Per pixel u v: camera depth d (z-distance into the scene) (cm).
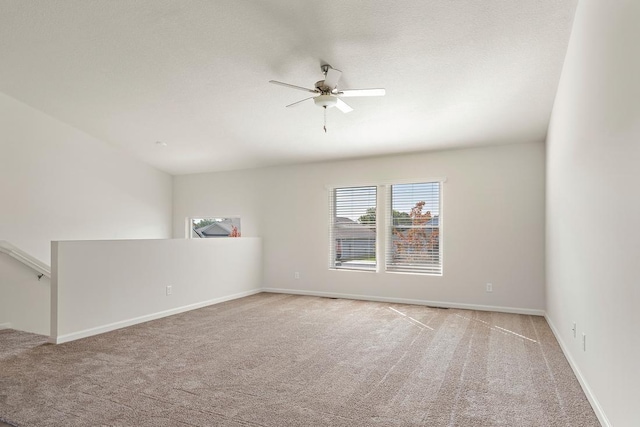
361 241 629
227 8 313
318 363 330
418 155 584
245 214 723
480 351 361
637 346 170
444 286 561
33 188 555
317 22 319
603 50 217
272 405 252
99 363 331
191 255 550
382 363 330
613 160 203
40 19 346
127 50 383
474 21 305
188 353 356
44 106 538
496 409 246
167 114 519
